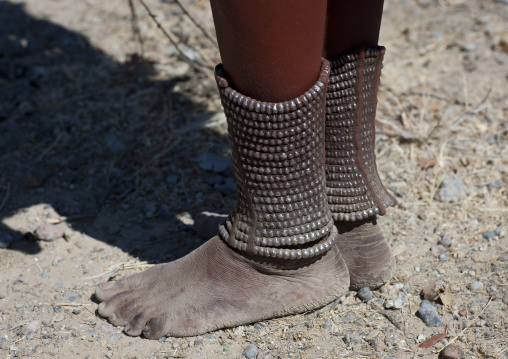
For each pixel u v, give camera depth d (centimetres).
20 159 268
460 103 296
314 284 178
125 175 259
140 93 310
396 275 198
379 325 181
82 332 181
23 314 189
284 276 176
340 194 178
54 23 374
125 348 175
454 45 340
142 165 264
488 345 171
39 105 303
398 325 180
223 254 176
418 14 371
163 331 176
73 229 229
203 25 363
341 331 179
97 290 187
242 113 151
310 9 138
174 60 334
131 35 360
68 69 329
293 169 157
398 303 186
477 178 247
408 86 310
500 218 223
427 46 339
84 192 250
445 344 173
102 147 275
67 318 187
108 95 310
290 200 161
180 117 293
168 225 231
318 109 153
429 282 196
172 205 242
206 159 265
